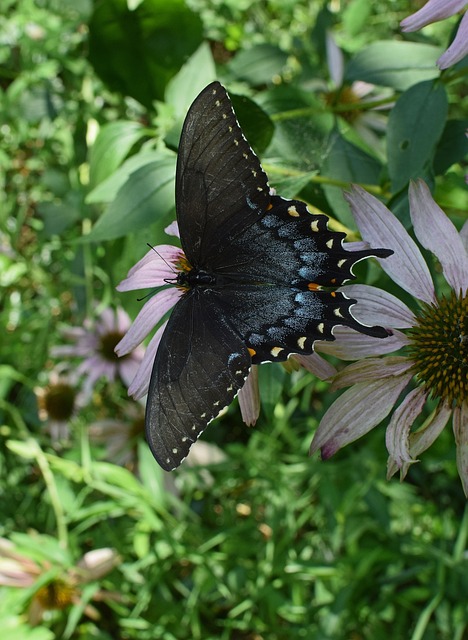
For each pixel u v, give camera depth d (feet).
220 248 1.29
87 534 2.19
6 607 2.01
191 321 1.28
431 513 2.18
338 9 3.10
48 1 2.90
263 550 2.09
